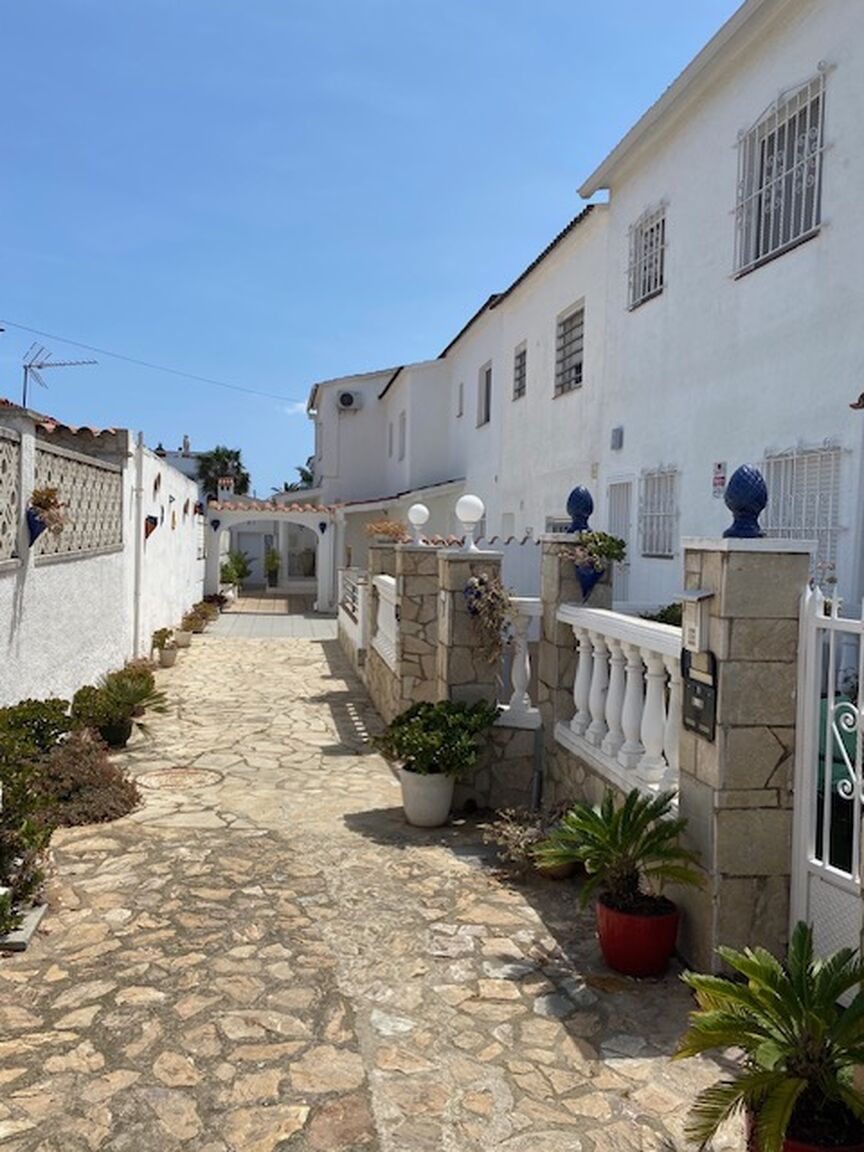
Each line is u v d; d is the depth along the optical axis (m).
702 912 3.93
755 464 7.97
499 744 6.73
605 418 11.63
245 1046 3.38
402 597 8.88
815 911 3.69
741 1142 2.87
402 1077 3.20
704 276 8.90
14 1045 3.36
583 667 5.87
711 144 8.74
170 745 8.84
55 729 6.65
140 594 12.76
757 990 2.66
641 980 3.98
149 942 4.29
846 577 6.71
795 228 7.52
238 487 46.28
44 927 4.44
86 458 9.20
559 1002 3.77
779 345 7.61
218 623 21.75
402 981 3.94
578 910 4.40
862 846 2.97
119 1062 3.26
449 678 6.93
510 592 7.90
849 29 6.67
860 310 6.58
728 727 3.78
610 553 6.05
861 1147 2.40
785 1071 2.49
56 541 8.10
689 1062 3.32
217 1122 2.92
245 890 4.98
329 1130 2.89
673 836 4.00
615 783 5.10
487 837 5.50
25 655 7.22
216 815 6.45
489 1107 3.03
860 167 6.57
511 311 17.08
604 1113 3.01
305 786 7.36
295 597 30.64
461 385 22.08
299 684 12.91
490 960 4.16
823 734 4.34
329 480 28.92
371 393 28.91
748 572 3.76
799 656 3.79
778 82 7.57
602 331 12.05
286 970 4.02
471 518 6.94
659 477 10.04
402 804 6.80
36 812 5.27
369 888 5.05
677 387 9.51
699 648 3.89
